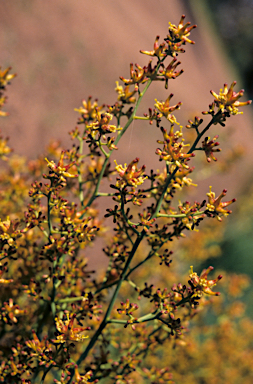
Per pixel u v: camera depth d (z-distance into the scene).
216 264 5.67
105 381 2.24
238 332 3.44
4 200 1.97
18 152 5.34
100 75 7.60
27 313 1.60
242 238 5.92
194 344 2.72
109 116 1.23
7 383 1.37
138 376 2.27
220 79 15.63
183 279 3.35
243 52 19.75
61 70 6.76
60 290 1.53
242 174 10.25
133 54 8.91
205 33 16.91
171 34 1.23
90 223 1.71
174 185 1.36
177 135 1.18
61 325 1.16
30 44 6.45
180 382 2.77
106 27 8.52
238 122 13.86
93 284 1.62
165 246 3.12
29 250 1.60
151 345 1.85
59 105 6.33
